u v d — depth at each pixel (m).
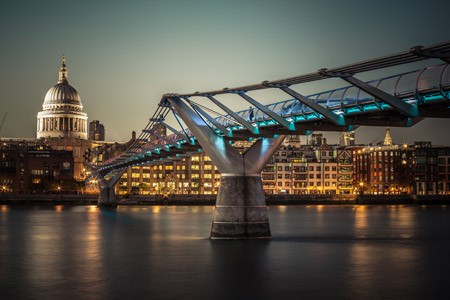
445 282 53.34
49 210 184.62
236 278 54.78
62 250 75.88
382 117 59.78
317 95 61.47
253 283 52.66
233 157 75.06
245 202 75.56
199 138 75.25
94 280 54.22
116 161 163.25
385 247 80.00
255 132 70.62
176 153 113.06
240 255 67.19
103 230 107.12
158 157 123.69
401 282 53.28
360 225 125.38
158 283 52.78
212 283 52.72
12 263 64.56
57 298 47.56
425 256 70.50
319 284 52.28
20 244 83.62
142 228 111.19
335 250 75.12
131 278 55.03
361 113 57.34
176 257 67.50
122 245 81.06
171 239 88.44
